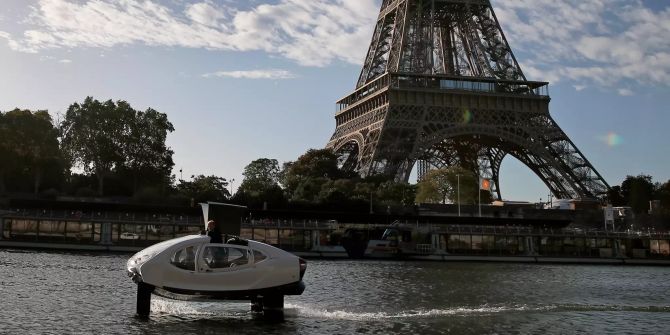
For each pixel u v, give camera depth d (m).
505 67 190.88
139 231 129.00
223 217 44.59
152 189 170.25
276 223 132.88
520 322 41.34
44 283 55.66
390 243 133.25
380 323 39.22
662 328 40.41
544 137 180.88
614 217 186.25
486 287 68.62
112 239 125.56
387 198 168.00
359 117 194.88
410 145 173.88
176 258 37.19
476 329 38.28
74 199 160.62
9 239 120.25
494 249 139.12
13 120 170.00
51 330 34.06
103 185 186.50
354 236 136.12
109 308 41.78
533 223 158.25
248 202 158.75
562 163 181.00
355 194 167.88
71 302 44.25
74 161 189.12
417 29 187.25
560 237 143.25
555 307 48.91
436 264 116.06
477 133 174.75
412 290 62.59
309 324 37.88
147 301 38.56
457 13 197.38
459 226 142.38
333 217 143.75
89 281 58.75
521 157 190.88
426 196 185.38
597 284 78.31
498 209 179.50
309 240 134.62
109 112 186.12
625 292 67.25
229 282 37.38
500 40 194.38
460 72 197.50
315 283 67.31
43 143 172.00
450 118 176.12
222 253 37.66
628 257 143.38
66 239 122.50
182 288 36.91
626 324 41.75
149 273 36.72
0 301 43.59
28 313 39.06
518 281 79.69
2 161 161.38
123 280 61.00
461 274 89.19
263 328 36.03
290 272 38.38
